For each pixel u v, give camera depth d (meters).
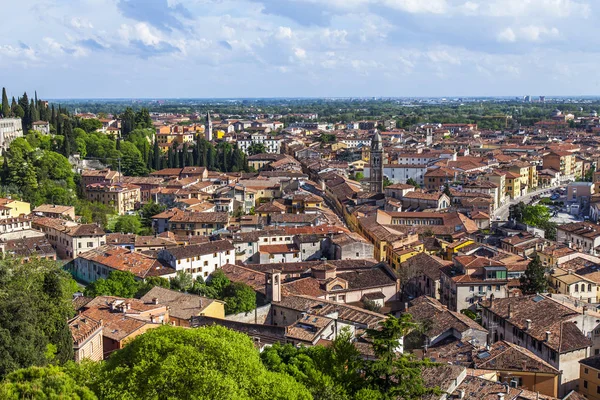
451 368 117.50
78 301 154.88
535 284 188.38
